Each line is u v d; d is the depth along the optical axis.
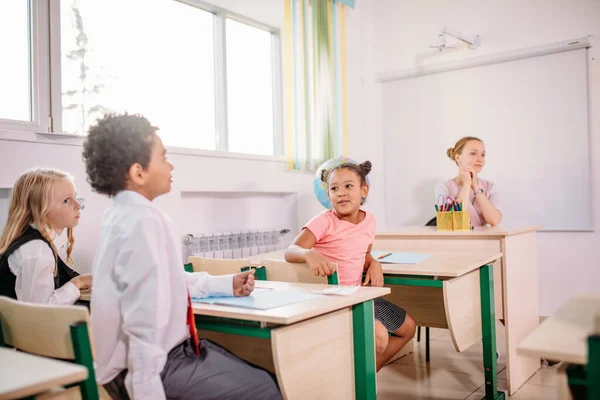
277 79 3.89
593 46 3.58
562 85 3.68
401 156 4.37
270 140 3.88
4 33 2.27
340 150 4.06
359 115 4.37
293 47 3.64
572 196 3.65
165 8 3.11
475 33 4.04
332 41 3.99
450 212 2.64
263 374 1.17
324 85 3.87
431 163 4.23
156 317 1.08
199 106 3.33
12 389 0.68
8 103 2.27
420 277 1.91
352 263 1.92
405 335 1.98
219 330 1.24
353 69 4.33
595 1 3.57
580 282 3.64
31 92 2.32
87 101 2.56
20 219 1.58
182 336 1.17
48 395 0.93
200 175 2.98
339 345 1.30
